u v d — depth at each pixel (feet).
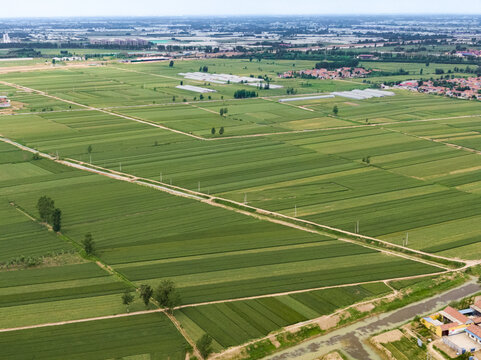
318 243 540.52
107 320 410.11
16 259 495.00
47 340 386.32
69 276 471.62
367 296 446.19
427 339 399.44
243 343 387.34
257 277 473.26
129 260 501.56
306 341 396.16
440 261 504.43
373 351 387.75
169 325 405.18
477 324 411.13
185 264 494.59
